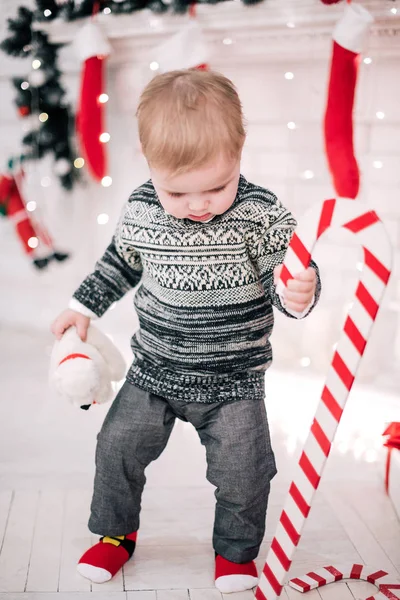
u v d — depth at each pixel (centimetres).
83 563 151
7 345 308
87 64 281
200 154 118
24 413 235
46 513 175
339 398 115
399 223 285
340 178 251
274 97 289
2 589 145
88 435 220
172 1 271
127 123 312
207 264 138
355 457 211
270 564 128
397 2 249
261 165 299
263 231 138
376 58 270
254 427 144
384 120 276
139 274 159
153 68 296
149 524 172
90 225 327
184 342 144
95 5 285
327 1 249
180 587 148
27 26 290
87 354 147
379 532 172
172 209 128
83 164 310
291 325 303
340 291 297
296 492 121
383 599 142
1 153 321
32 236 312
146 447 151
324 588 149
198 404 146
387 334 287
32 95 300
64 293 333
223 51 285
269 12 265
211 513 179
